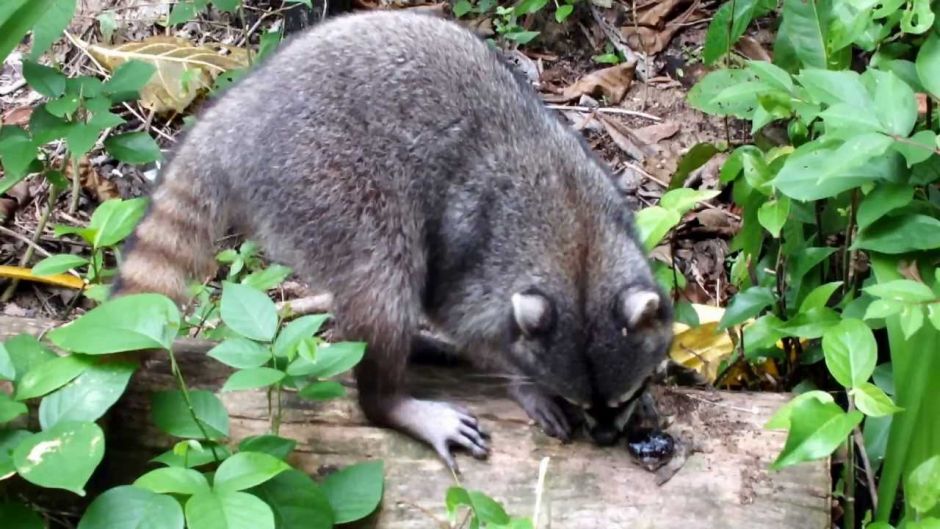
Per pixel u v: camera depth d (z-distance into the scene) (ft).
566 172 11.40
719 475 10.96
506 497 10.98
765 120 11.46
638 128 13.29
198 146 11.41
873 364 10.57
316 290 11.51
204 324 11.90
